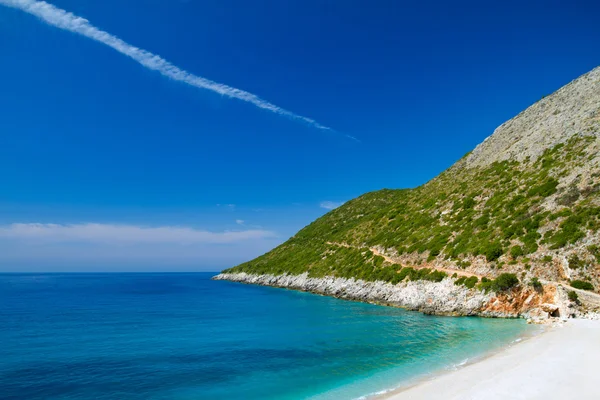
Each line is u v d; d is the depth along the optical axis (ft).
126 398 61.05
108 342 102.47
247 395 60.85
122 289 353.51
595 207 126.72
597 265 111.04
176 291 315.99
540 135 212.23
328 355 85.10
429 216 217.36
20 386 66.85
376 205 387.34
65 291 323.98
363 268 212.23
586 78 230.68
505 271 131.13
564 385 51.49
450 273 150.10
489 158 244.22
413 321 127.13
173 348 94.73
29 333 116.37
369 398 54.34
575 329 92.68
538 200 154.61
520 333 95.91
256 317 149.28
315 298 217.56
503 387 52.49
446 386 55.57
